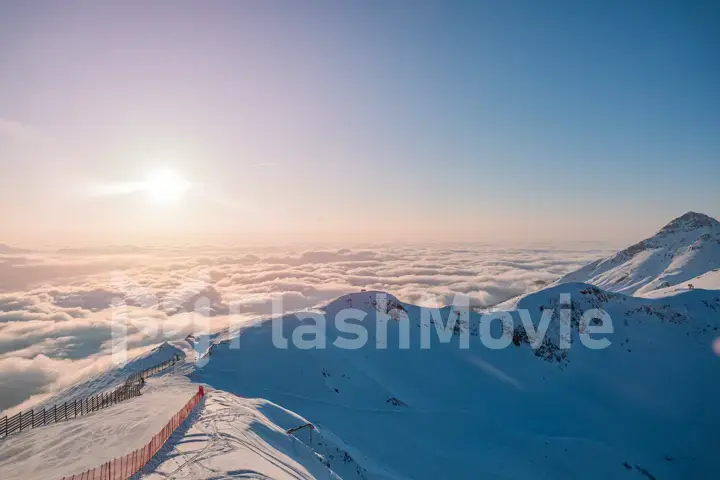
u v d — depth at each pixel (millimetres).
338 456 36438
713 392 71625
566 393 70062
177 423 26609
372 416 52188
